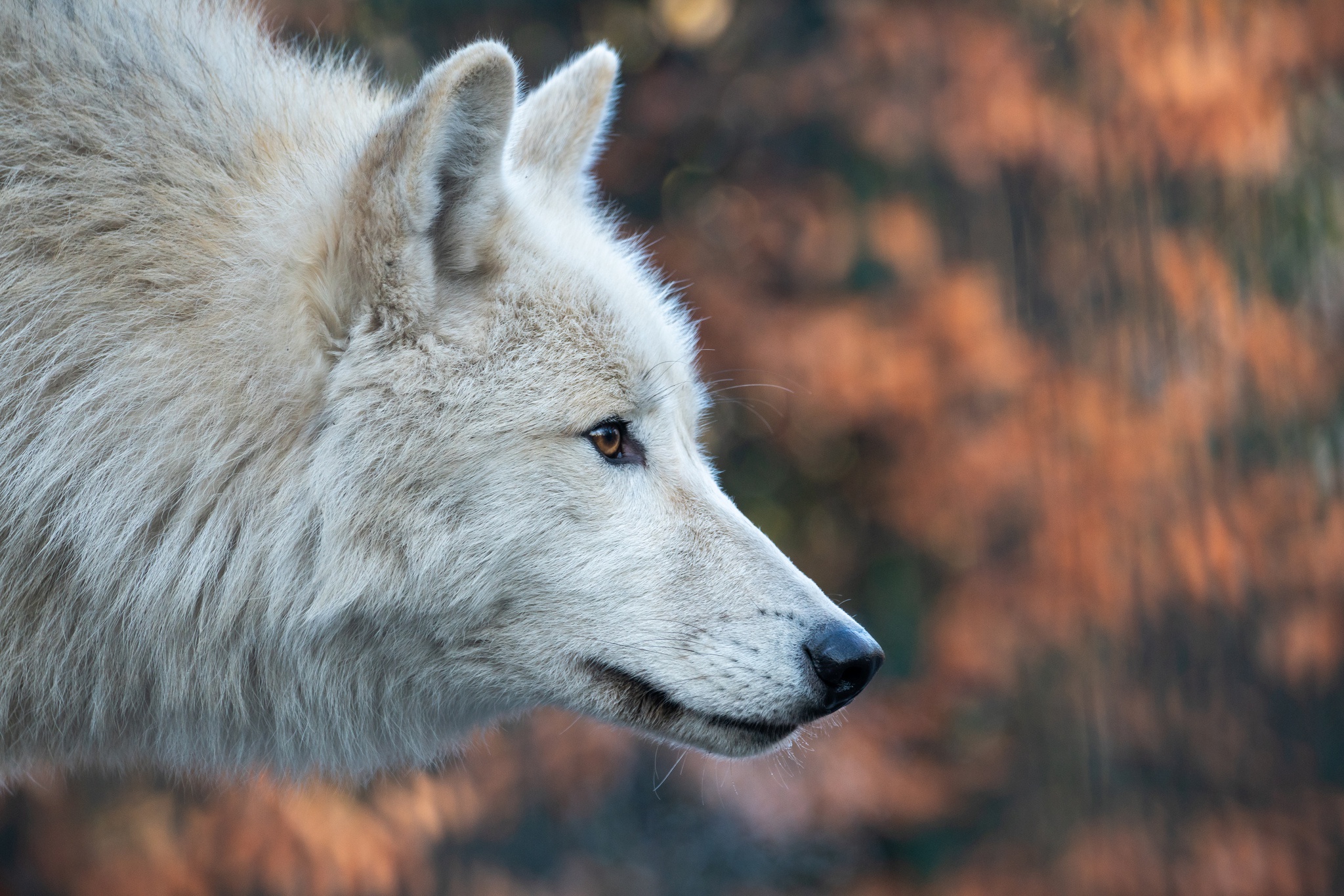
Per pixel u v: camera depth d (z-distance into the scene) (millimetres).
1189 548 12281
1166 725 12891
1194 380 12492
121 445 4570
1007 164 13367
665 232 14375
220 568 4711
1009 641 13172
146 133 4801
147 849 9359
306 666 4867
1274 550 12477
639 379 5086
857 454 15531
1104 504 12578
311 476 4680
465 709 5277
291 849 9305
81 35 4848
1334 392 12930
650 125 14586
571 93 6117
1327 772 12945
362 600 4746
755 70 14516
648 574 4992
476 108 4551
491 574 4828
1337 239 13438
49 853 9359
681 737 5156
